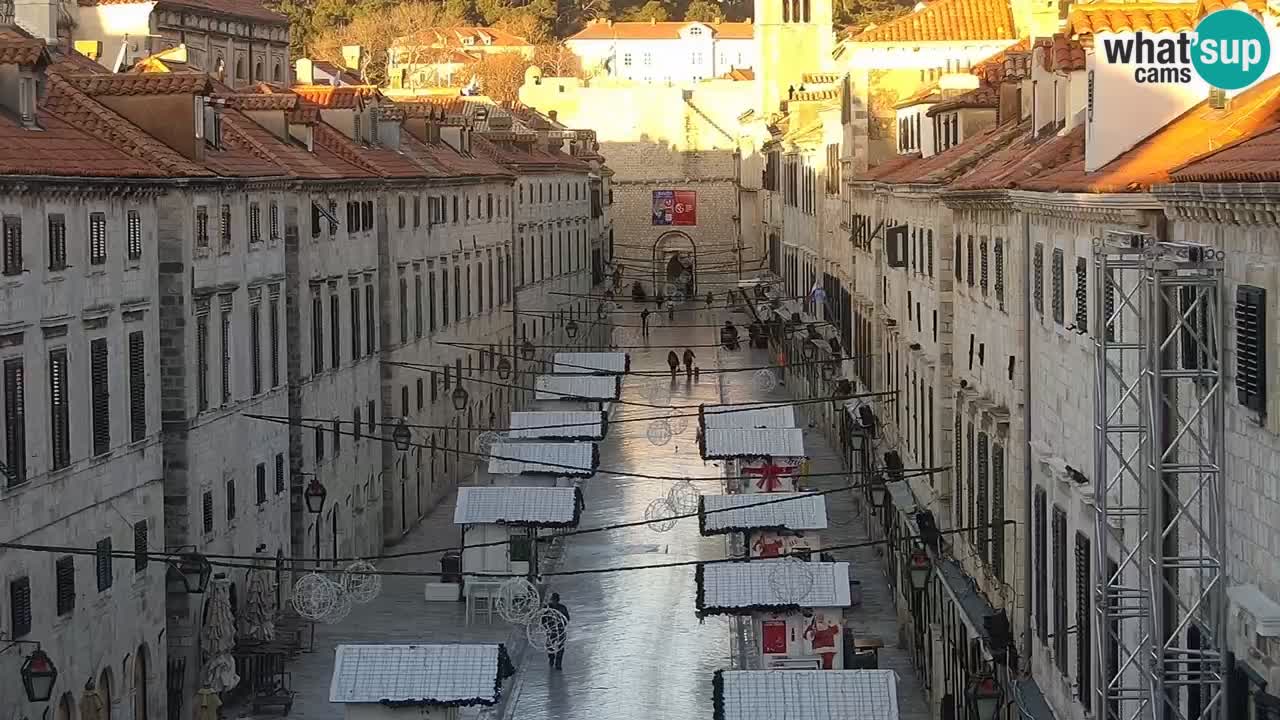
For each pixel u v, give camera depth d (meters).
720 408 76.50
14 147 41.12
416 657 43.31
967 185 44.59
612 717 51.72
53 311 41.12
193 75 52.25
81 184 42.25
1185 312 25.25
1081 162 34.47
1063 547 34.75
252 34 120.06
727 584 49.22
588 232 149.88
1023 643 39.53
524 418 79.00
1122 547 27.25
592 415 79.38
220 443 53.25
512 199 109.44
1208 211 24.34
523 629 61.28
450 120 100.31
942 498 53.34
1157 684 24.12
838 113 96.88
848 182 86.81
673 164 184.00
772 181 148.50
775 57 169.00
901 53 84.81
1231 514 23.95
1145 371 25.44
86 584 42.69
